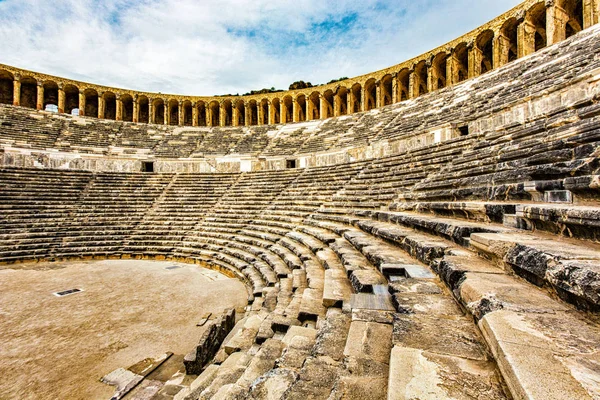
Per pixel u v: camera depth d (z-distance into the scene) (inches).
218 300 382.0
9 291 414.6
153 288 429.7
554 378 59.0
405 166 567.2
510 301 98.7
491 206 217.0
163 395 201.0
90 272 518.3
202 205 833.5
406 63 1261.1
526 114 506.3
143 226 730.2
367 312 138.1
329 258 294.2
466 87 904.3
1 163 902.4
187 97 1599.4
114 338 278.7
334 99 1492.4
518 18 920.9
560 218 143.6
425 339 96.2
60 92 1374.3
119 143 1221.7
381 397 81.0
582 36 657.6
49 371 226.1
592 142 202.8
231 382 164.4
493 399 65.5
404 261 204.2
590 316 83.9
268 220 663.8
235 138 1398.9
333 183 722.2
